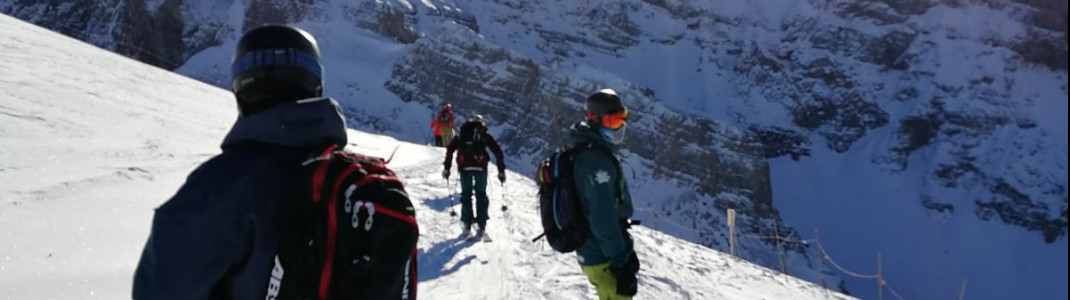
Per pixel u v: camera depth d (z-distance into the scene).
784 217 124.88
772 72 160.75
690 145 94.94
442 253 6.87
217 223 1.40
